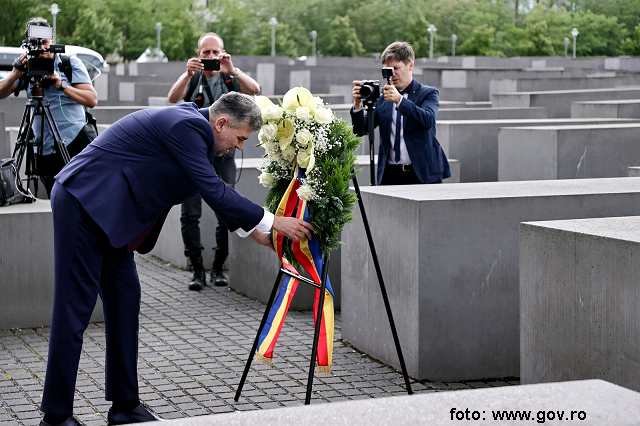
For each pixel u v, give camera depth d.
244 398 4.80
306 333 6.25
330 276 6.96
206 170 4.03
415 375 5.13
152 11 68.25
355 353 5.77
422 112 6.26
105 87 30.34
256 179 8.46
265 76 32.72
